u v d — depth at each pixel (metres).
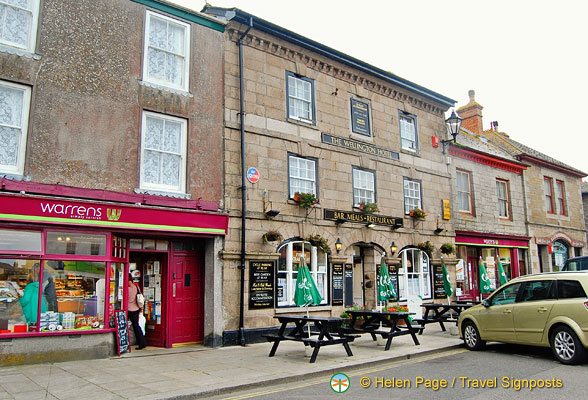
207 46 12.67
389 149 16.92
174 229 11.06
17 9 9.94
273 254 12.76
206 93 12.41
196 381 7.87
